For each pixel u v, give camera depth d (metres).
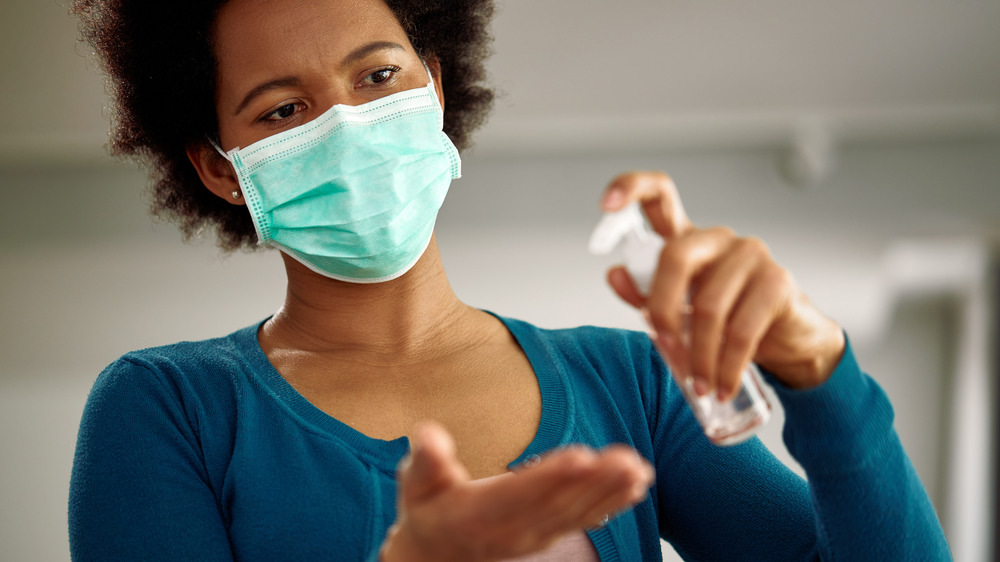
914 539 0.83
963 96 4.83
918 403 4.75
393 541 0.66
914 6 4.32
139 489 0.94
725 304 0.67
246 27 1.12
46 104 4.59
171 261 4.91
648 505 1.03
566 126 4.93
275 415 0.99
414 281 1.11
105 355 4.80
